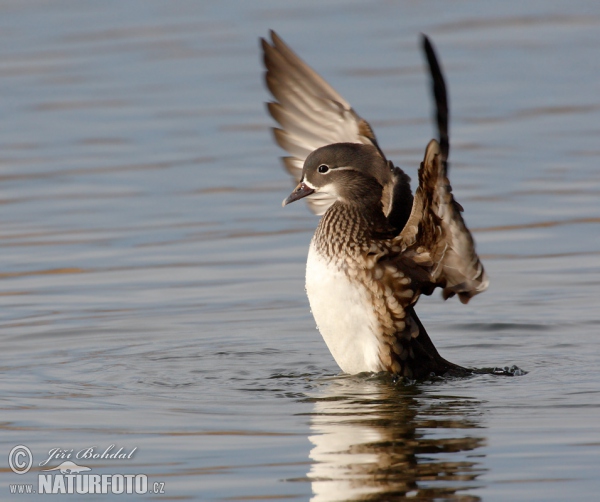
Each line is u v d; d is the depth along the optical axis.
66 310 14.41
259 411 10.36
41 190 19.58
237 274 15.81
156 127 22.86
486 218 17.77
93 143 22.05
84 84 25.61
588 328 13.52
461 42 28.53
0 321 14.01
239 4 32.84
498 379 11.52
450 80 25.61
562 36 28.81
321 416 10.15
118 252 16.70
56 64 27.03
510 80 25.44
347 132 12.80
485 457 8.93
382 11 31.86
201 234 17.45
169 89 25.33
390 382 11.43
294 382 11.51
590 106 23.42
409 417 10.07
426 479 8.48
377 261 11.39
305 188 12.13
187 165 20.75
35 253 16.70
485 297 14.82
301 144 13.12
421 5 32.50
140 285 15.38
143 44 28.62
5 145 21.94
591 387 11.08
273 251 16.73
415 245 11.23
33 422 10.06
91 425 9.96
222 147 21.70
